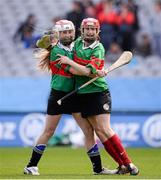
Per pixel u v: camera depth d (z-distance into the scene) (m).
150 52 72.19
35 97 67.69
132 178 29.50
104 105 32.16
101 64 32.00
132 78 70.19
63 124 63.22
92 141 33.59
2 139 62.94
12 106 67.12
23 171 35.94
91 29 31.73
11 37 72.94
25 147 61.38
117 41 71.88
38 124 63.12
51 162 44.56
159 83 69.81
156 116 63.12
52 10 73.69
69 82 33.00
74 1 73.25
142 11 72.94
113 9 72.12
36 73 70.81
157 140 62.81
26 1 74.44
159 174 33.88
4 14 73.75
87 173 35.28
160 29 72.81
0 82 68.88
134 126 63.12
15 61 72.00
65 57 31.67
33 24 73.12
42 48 33.50
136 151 56.53
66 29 32.59
